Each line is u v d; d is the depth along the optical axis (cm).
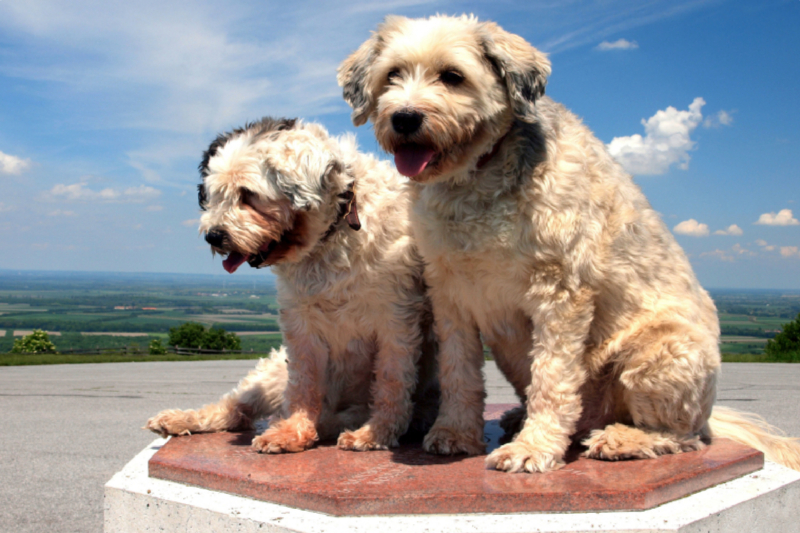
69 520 122
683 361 90
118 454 178
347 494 74
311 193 96
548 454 85
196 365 661
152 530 80
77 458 173
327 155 98
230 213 98
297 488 76
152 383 410
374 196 102
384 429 99
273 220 99
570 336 89
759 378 421
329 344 107
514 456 84
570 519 73
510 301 92
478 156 88
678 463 87
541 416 88
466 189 89
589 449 92
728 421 112
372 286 100
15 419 245
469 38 90
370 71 97
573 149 91
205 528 76
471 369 96
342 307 102
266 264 102
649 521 73
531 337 96
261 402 114
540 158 87
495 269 89
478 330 99
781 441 109
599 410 99
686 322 94
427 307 104
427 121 84
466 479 80
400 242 100
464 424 95
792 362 639
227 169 99
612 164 98
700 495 81
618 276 92
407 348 101
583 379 91
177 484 84
